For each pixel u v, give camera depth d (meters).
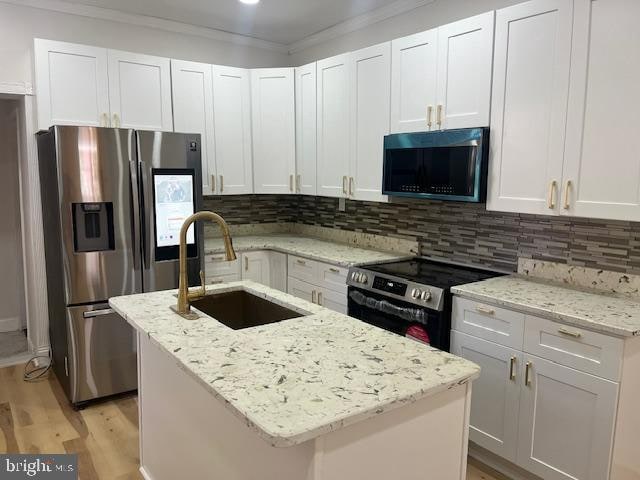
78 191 2.91
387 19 3.62
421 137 2.84
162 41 3.93
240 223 4.57
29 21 3.38
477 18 2.55
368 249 3.77
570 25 2.18
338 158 3.61
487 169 2.57
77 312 2.98
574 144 2.21
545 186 2.33
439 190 2.77
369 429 1.24
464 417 1.47
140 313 1.96
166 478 2.06
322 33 4.15
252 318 2.35
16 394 3.23
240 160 4.02
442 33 2.75
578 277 2.55
